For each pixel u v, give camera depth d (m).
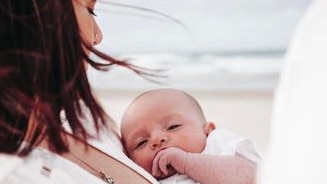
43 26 0.72
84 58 0.82
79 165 0.82
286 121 0.48
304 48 0.49
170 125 1.07
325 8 0.50
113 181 0.85
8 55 0.71
